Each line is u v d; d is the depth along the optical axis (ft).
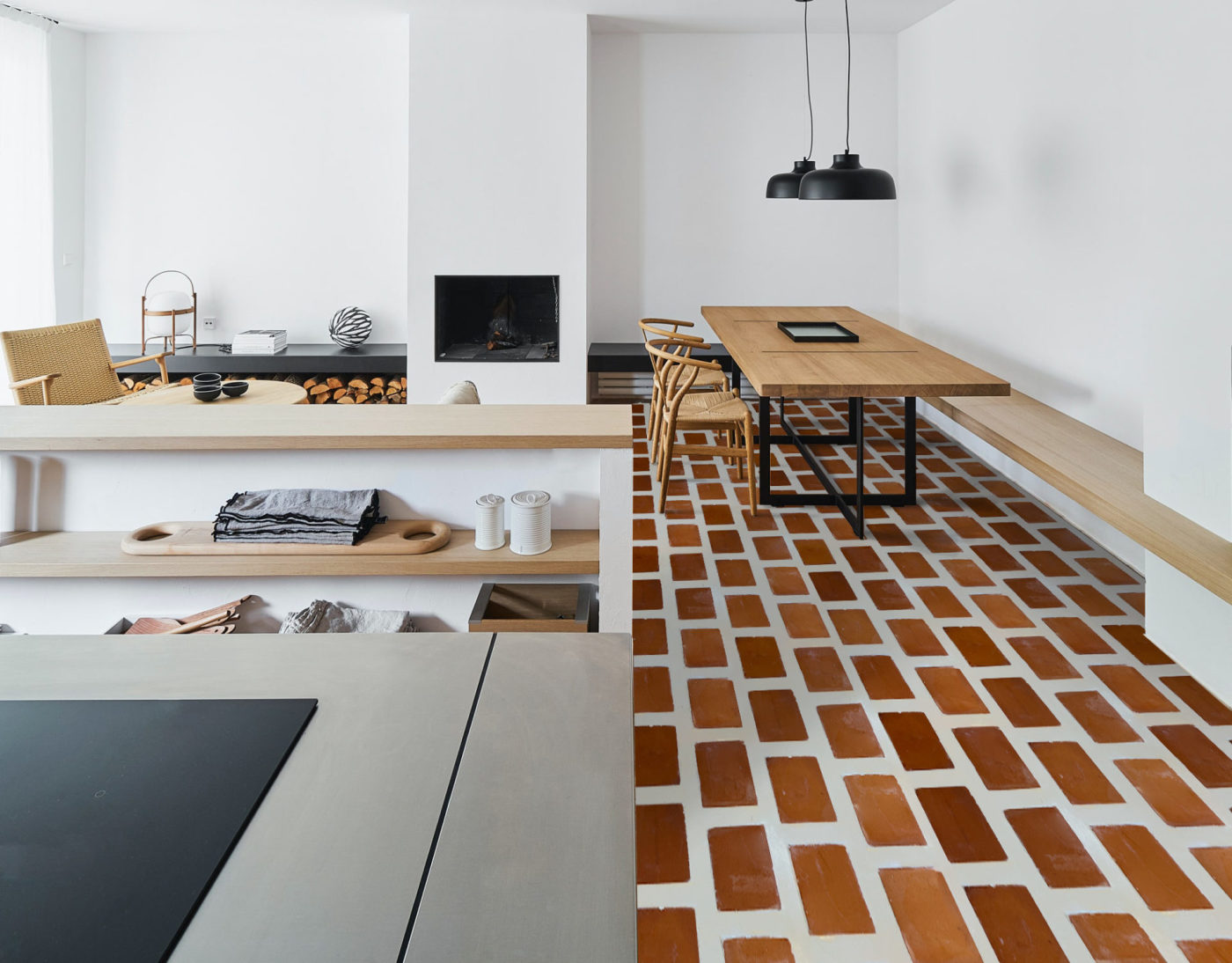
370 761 2.55
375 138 21.70
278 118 21.62
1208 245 8.66
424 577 7.96
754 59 22.59
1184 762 8.00
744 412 15.26
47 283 20.12
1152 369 9.86
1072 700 9.09
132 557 7.32
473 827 2.29
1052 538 13.75
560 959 1.90
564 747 2.61
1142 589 11.82
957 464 17.84
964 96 18.58
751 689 9.40
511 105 20.10
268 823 2.30
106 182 21.74
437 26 19.86
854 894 6.49
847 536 13.94
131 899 2.03
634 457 18.63
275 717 2.74
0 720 2.73
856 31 22.13
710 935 6.13
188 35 21.26
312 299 22.29
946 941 6.05
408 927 1.98
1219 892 6.47
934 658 10.03
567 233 20.51
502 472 8.00
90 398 16.33
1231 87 8.16
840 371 13.32
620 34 22.41
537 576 8.00
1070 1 14.20
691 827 7.24
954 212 19.36
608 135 22.90
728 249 23.43
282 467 7.90
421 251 20.57
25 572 7.22
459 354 21.30
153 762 2.52
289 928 1.98
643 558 13.14
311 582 7.89
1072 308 14.38
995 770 7.93
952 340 19.62
